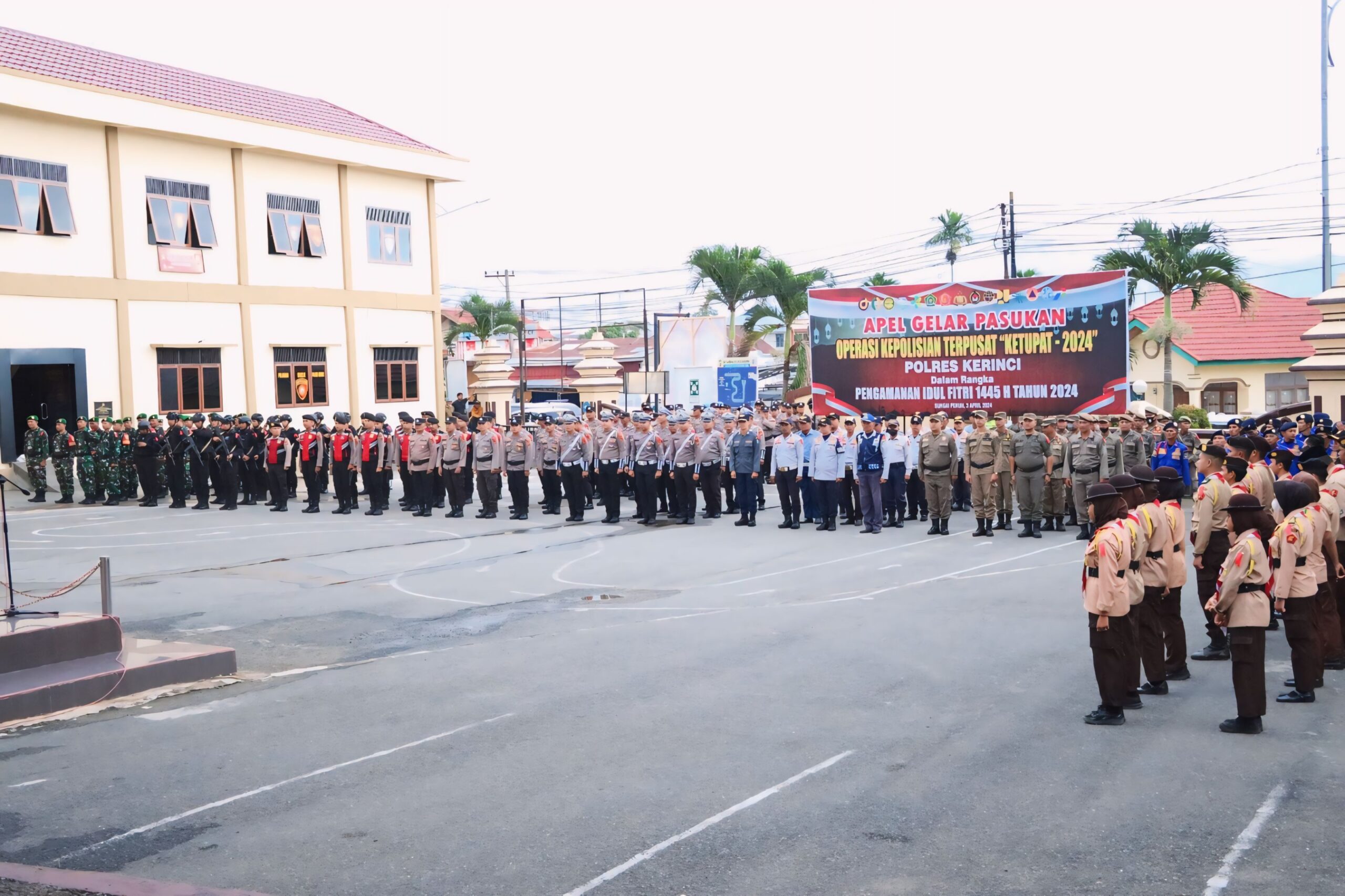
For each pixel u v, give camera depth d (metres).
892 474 21.50
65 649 10.51
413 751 8.23
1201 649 11.35
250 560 18.25
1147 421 23.94
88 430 27.05
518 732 8.61
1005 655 10.78
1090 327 24.19
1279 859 5.96
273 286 33.03
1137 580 8.88
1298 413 26.41
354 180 35.66
